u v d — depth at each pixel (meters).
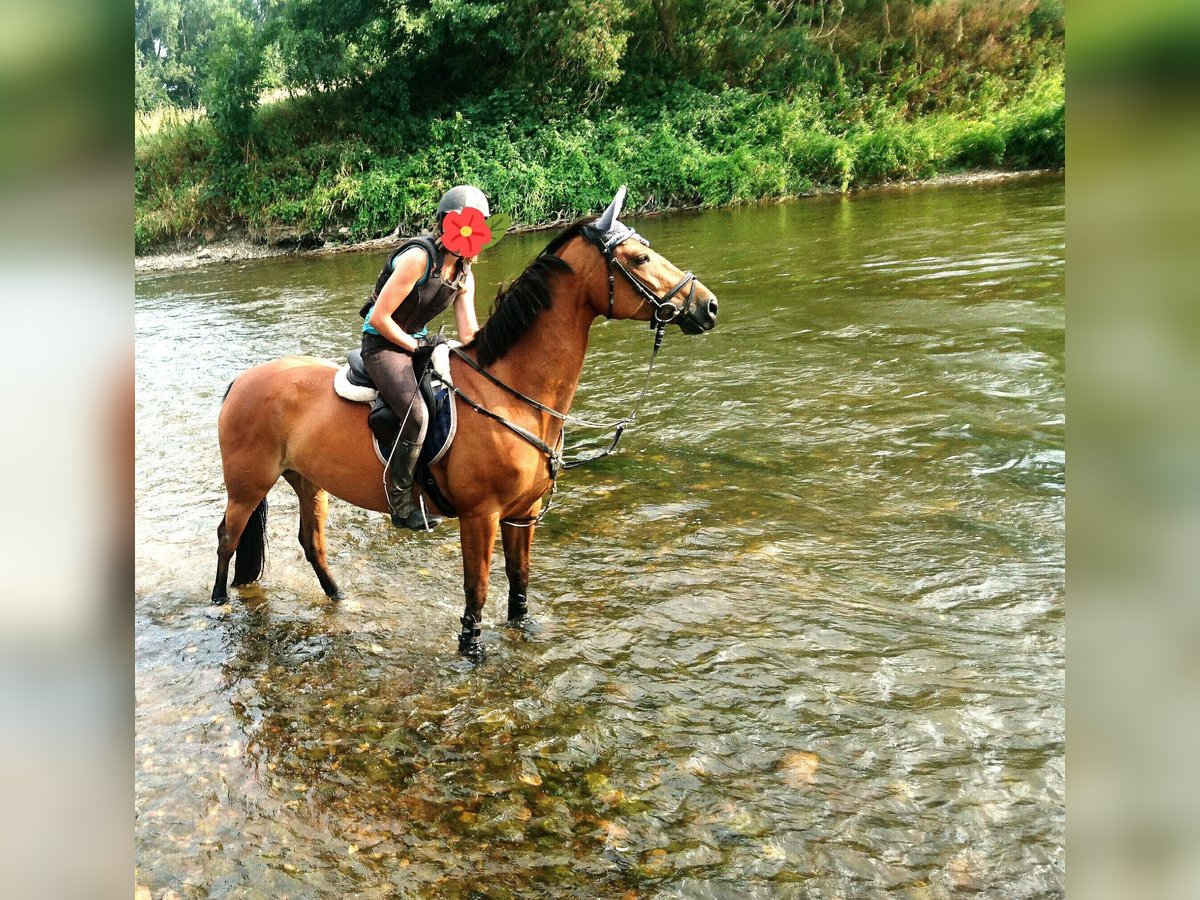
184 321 13.32
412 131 24.28
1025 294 10.80
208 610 4.83
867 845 3.00
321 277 17.27
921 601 4.53
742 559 5.10
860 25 28.95
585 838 3.10
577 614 4.62
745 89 26.91
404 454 3.93
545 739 3.64
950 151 24.59
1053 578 4.64
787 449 6.80
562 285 3.98
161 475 6.97
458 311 4.22
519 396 4.02
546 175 22.77
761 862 2.95
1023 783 3.22
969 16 28.23
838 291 12.04
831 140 24.20
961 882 2.83
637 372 9.26
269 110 24.67
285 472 4.70
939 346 9.07
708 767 3.43
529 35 24.84
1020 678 3.84
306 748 3.65
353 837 3.15
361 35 23.92
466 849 3.08
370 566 5.34
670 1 26.92
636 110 25.92
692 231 18.86
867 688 3.84
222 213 22.78
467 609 4.24
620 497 6.14
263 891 2.92
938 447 6.55
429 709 3.89
